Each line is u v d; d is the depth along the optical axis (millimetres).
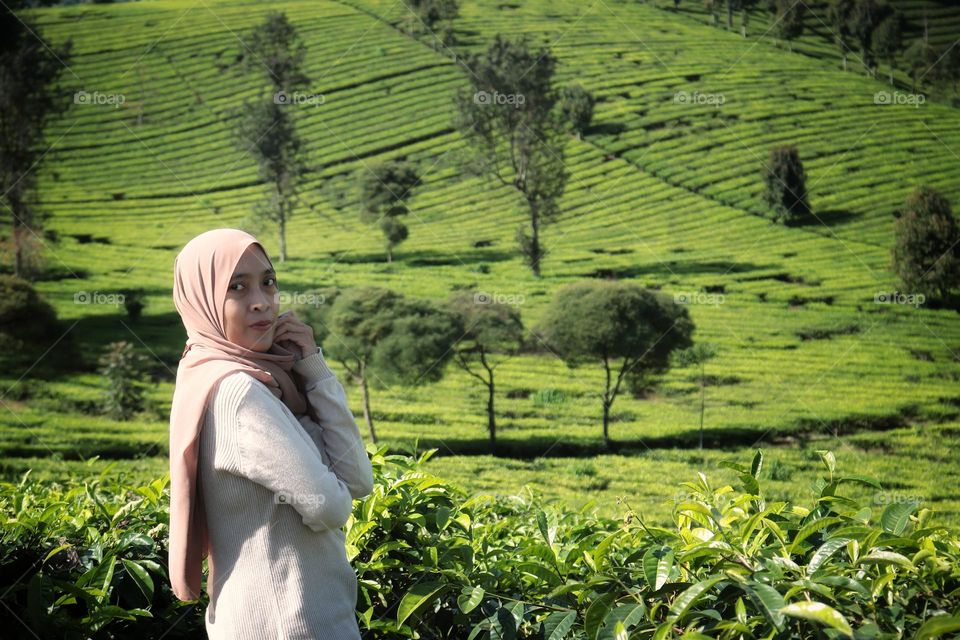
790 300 18172
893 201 19203
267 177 20516
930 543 2338
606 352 16750
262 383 2262
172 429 2273
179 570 2232
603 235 19562
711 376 16828
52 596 2652
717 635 2213
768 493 14602
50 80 20781
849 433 16031
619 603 2281
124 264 19562
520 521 3852
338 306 17453
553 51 20891
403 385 16906
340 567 2289
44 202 20031
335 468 2330
